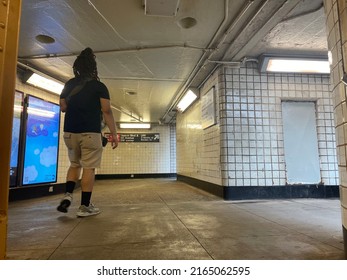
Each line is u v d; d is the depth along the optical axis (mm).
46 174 4266
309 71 3688
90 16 2574
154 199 3459
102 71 4043
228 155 3570
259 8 2395
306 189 3637
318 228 1851
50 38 2994
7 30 990
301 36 3041
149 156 9672
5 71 973
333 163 3709
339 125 1262
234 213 2443
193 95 5062
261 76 3773
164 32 2875
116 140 2467
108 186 5723
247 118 3674
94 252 1348
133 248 1409
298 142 3721
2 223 964
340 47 1221
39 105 4148
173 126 9844
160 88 5027
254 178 3572
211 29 2822
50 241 1540
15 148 3656
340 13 1203
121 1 2342
